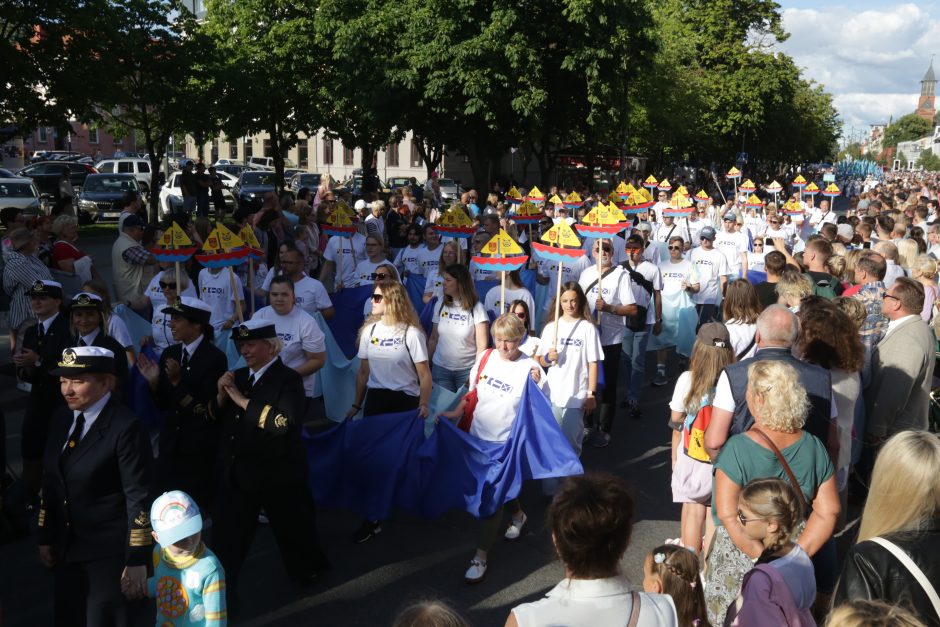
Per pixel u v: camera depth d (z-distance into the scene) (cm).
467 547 603
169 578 380
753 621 312
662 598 274
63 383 406
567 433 678
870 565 285
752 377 395
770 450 384
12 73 1988
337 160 5878
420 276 1141
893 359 606
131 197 1113
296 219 1450
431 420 624
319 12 2831
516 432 573
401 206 1617
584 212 1603
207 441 531
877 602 236
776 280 813
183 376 532
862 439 612
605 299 823
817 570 424
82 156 5731
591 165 3316
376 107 2678
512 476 567
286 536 522
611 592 267
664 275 1034
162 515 371
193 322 532
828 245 860
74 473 405
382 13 2620
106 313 655
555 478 638
